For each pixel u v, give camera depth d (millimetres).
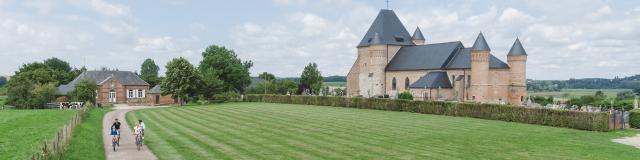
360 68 121125
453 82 98875
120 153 32688
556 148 34156
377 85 114938
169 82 110875
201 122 56219
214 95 112750
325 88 146125
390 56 116625
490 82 94250
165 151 33250
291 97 99938
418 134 42219
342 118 59688
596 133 44094
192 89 111875
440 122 53844
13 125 54375
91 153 31875
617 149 33844
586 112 46750
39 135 42750
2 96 150250
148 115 71438
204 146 35344
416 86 100062
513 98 94812
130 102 129875
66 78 155750
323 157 30297
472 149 33625
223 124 52875
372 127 48250
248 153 31922
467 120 56469
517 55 94125
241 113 70250
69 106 103312
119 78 132250
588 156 30812
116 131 34781
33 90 106750
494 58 96188
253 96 112188
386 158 29922
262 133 43250
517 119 54031
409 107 70625
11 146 36125
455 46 101875
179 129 48125
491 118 57500
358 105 81062
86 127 47406
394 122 53844
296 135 41531
